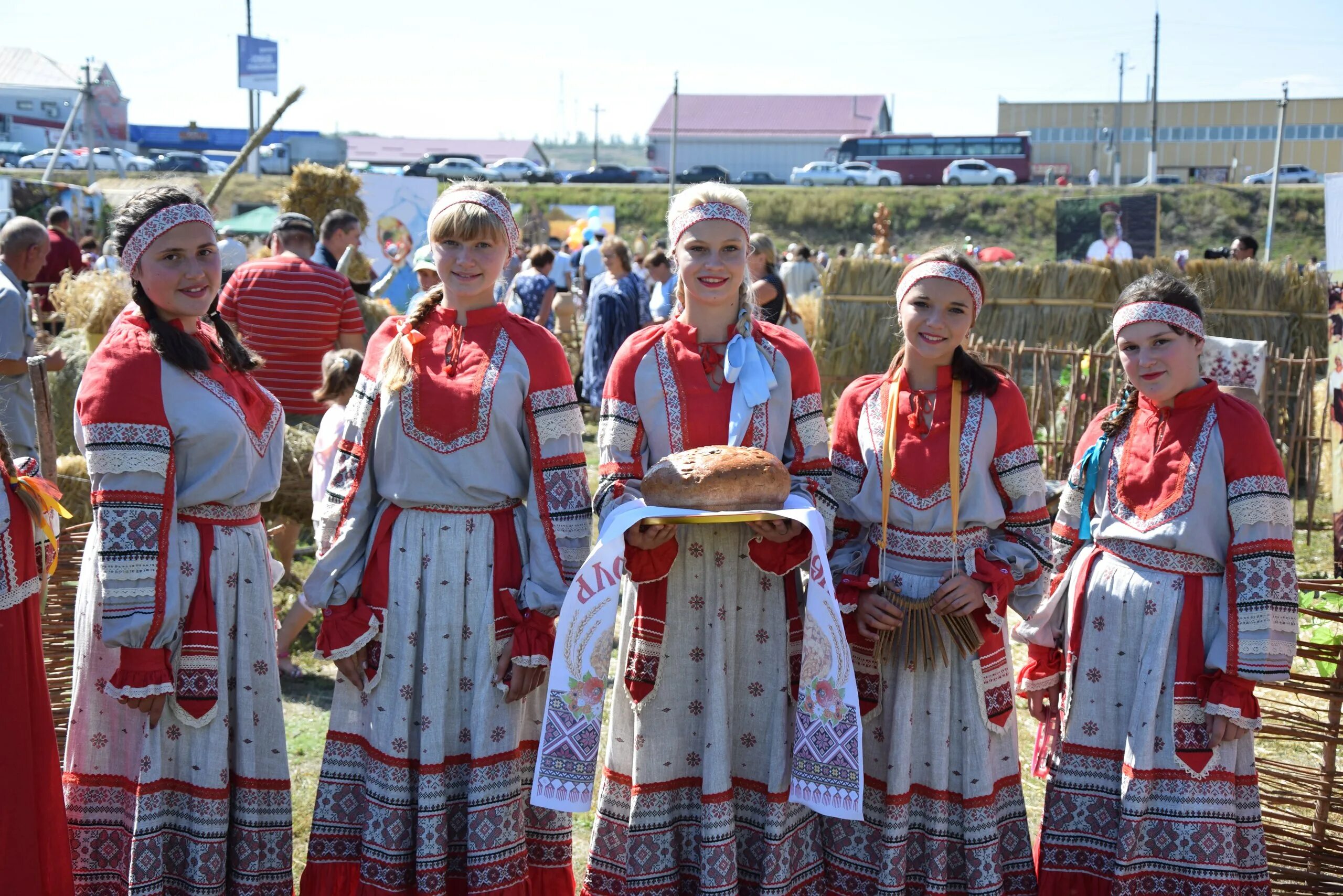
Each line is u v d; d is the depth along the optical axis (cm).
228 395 314
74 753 314
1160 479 330
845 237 4684
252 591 321
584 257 1834
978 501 331
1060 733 352
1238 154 6806
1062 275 1186
